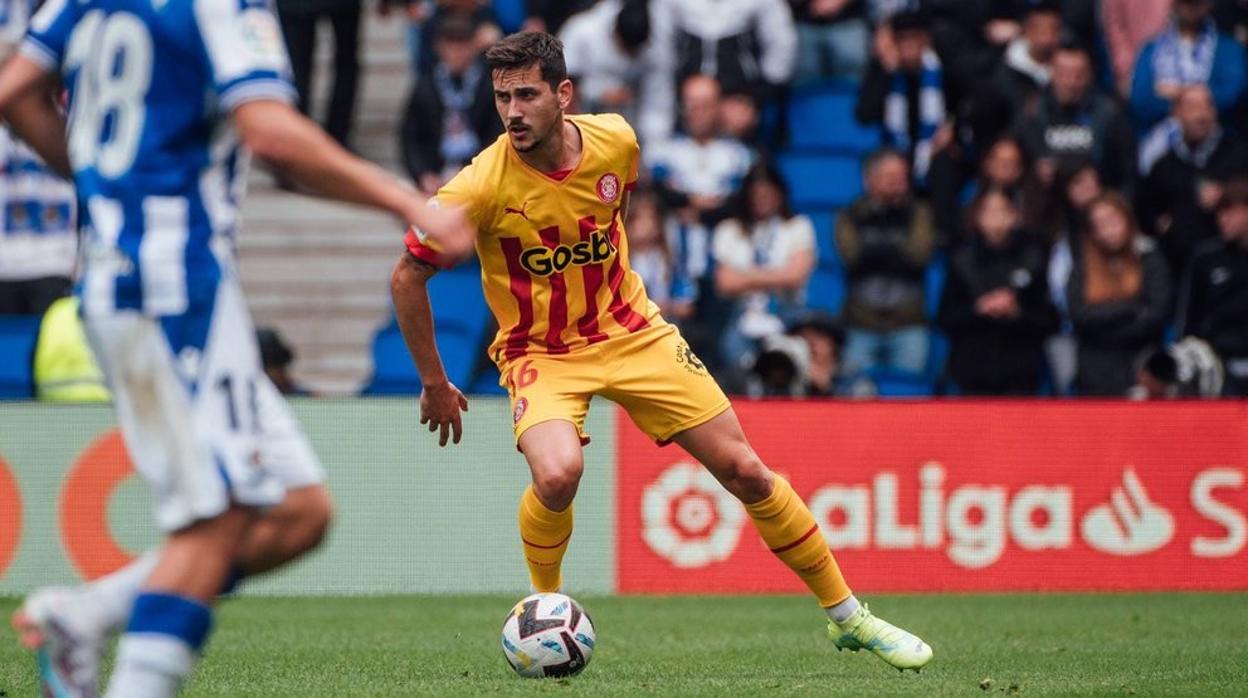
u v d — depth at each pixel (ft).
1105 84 154.51
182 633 41.78
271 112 40.60
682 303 134.51
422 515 113.91
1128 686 64.59
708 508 114.21
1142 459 116.67
